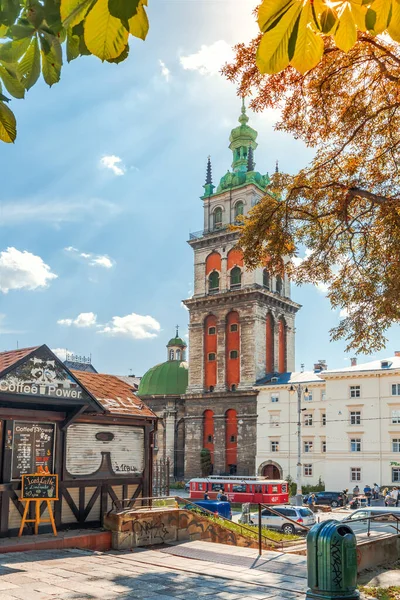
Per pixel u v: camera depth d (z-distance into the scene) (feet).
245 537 64.95
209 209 286.66
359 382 209.26
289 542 72.95
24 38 8.45
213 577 42.55
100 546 53.72
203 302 271.08
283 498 178.70
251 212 66.74
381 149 59.41
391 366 206.90
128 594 36.91
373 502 170.09
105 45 8.60
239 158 296.71
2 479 52.54
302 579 42.22
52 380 55.57
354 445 206.69
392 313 57.06
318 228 64.13
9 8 8.21
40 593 36.35
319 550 32.35
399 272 54.95
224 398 251.80
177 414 281.74
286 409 230.68
